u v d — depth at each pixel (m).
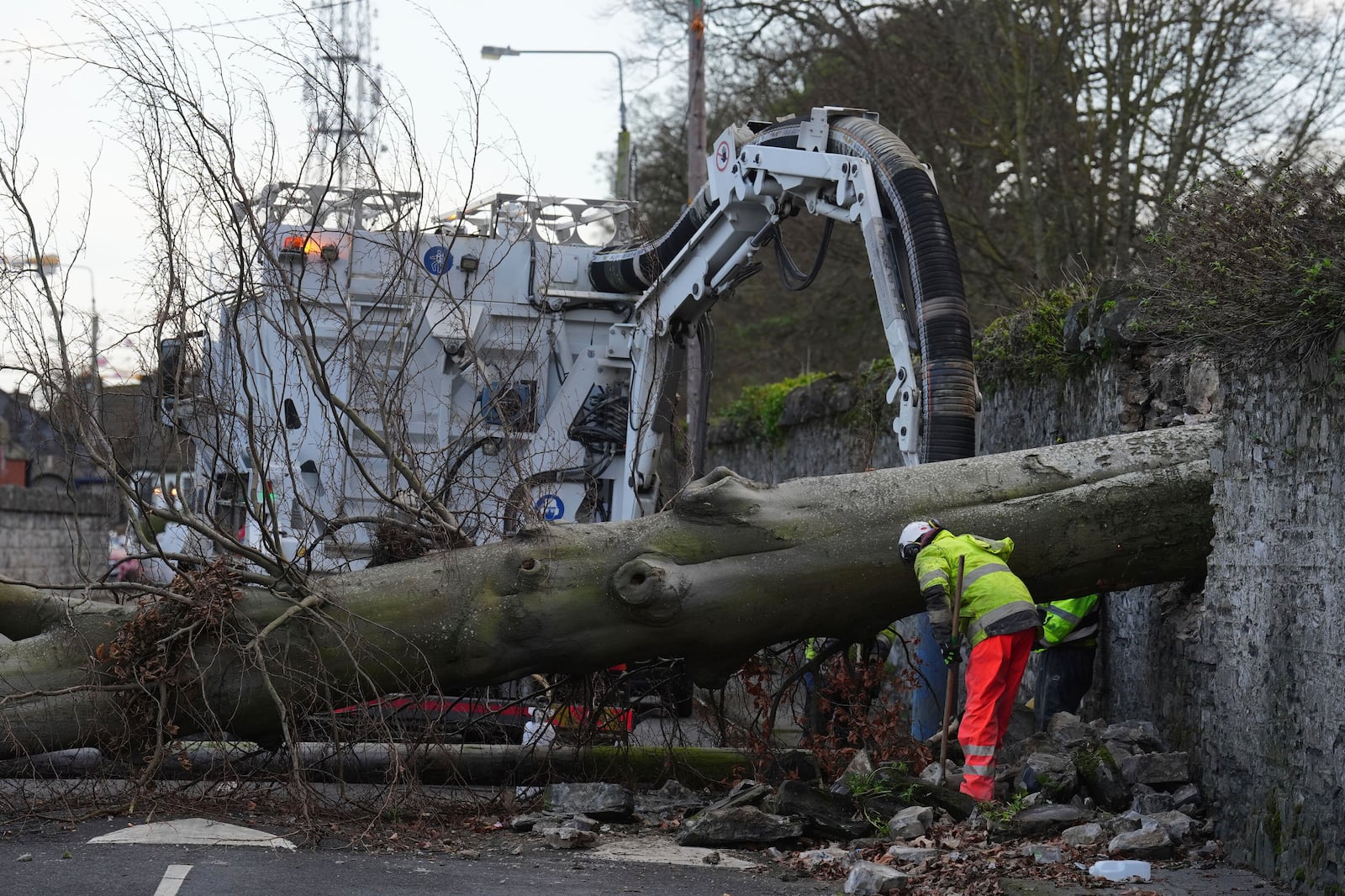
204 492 15.53
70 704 12.52
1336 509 10.12
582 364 21.61
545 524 13.54
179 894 9.27
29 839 11.19
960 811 12.67
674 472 20.73
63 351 13.13
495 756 14.27
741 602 13.23
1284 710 10.88
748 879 10.77
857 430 27.50
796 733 17.47
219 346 15.15
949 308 15.30
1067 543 13.68
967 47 37.09
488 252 21.16
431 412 19.80
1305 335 10.54
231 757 13.42
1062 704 16.45
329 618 12.80
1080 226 35.38
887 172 16.16
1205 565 13.99
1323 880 10.05
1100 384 17.59
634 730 15.06
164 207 13.41
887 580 13.43
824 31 41.41
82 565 14.34
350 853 11.17
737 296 49.03
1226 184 12.22
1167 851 11.49
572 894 9.89
